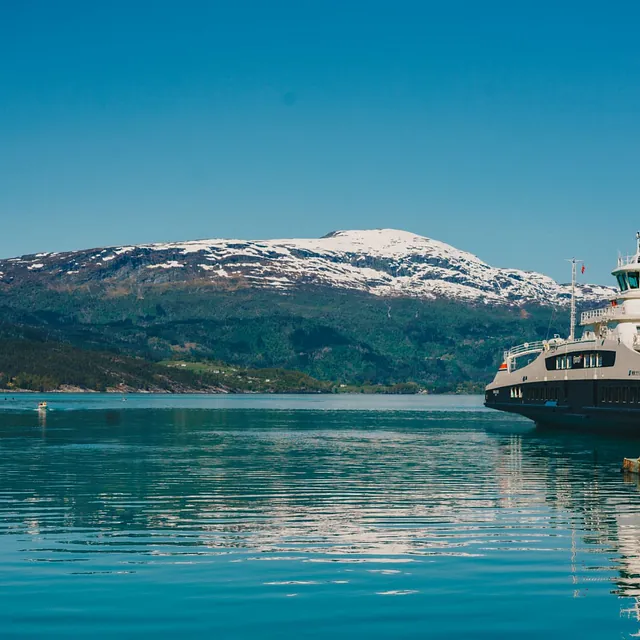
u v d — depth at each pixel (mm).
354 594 35031
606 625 31516
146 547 43500
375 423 187750
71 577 37312
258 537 46125
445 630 31000
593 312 121625
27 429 150625
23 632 30516
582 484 68875
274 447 111188
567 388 121500
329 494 63312
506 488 66625
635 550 42844
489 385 146625
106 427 158750
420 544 44250
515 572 38469
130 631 30672
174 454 98562
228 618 32062
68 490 65312
